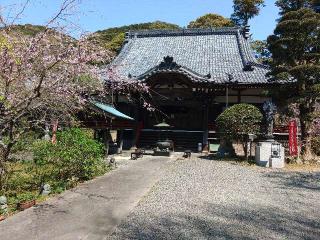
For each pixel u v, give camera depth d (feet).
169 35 96.48
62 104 29.37
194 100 75.92
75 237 20.40
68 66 27.17
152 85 70.08
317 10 55.93
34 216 24.17
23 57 25.29
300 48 53.06
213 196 31.12
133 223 23.15
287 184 37.78
